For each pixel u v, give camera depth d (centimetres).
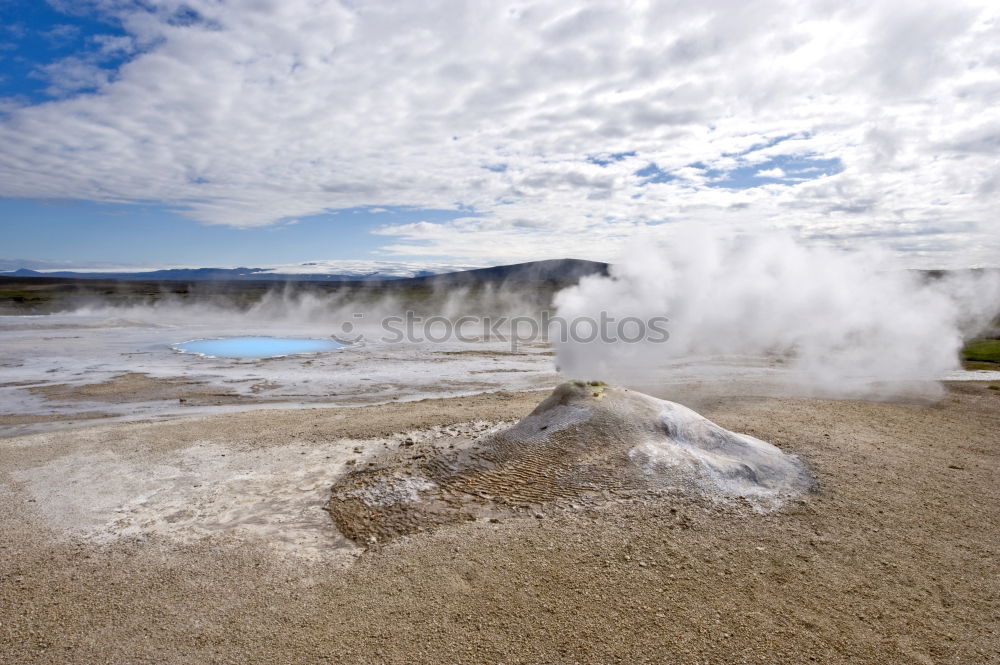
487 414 1212
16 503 750
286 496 773
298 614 496
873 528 655
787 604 509
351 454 951
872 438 1022
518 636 463
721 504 702
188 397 1579
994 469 875
